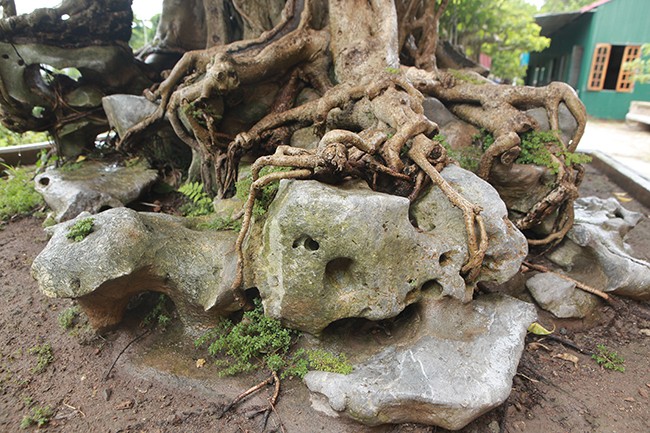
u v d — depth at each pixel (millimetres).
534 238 4434
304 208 2576
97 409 2900
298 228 2602
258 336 3066
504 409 2883
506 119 4219
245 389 2908
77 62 5398
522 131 4180
